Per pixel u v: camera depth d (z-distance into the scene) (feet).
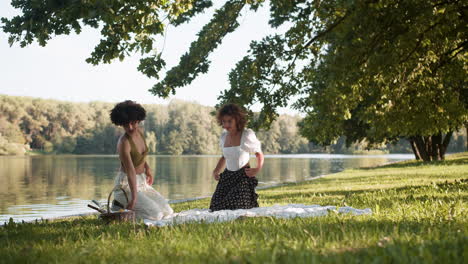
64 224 19.67
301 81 37.99
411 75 39.60
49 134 366.02
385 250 10.09
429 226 14.10
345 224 14.90
